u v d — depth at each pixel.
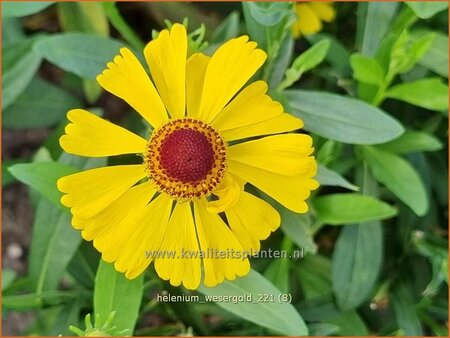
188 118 0.12
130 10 0.19
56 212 0.15
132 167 0.12
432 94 0.15
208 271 0.12
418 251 0.17
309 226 0.14
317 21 0.16
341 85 0.16
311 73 0.18
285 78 0.15
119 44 0.15
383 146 0.15
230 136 0.12
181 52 0.11
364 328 0.16
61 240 0.15
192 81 0.12
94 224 0.12
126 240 0.12
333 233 0.18
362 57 0.14
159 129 0.12
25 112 0.18
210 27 0.18
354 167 0.16
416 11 0.14
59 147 0.17
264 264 0.16
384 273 0.17
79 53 0.15
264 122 0.12
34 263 0.15
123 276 0.13
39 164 0.13
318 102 0.14
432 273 0.16
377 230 0.15
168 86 0.12
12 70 0.16
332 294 0.16
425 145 0.15
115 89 0.11
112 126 0.12
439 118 0.17
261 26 0.14
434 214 0.17
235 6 0.18
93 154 0.12
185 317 0.16
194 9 0.18
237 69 0.12
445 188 0.17
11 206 0.21
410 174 0.15
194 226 0.12
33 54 0.17
